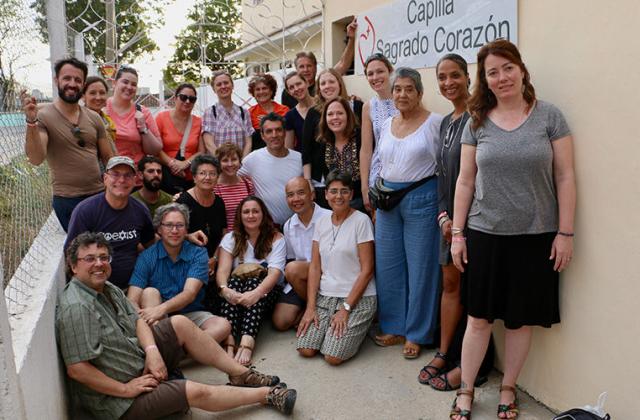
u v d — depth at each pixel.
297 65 5.00
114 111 4.63
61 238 3.73
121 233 3.56
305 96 4.72
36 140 3.29
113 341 2.77
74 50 6.12
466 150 2.71
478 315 2.72
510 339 2.81
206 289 4.00
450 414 2.86
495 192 2.57
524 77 2.54
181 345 3.05
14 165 2.92
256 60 11.48
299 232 4.06
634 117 2.29
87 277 2.71
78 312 2.62
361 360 3.55
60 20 4.30
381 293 3.74
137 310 3.27
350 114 4.00
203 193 4.04
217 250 4.11
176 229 3.46
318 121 4.28
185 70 8.77
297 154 4.48
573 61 2.57
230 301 3.77
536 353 2.95
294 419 2.90
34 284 2.69
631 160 2.31
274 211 4.40
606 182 2.43
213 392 2.84
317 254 3.83
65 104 3.74
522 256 2.61
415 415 2.91
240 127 5.16
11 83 2.86
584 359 2.63
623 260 2.39
